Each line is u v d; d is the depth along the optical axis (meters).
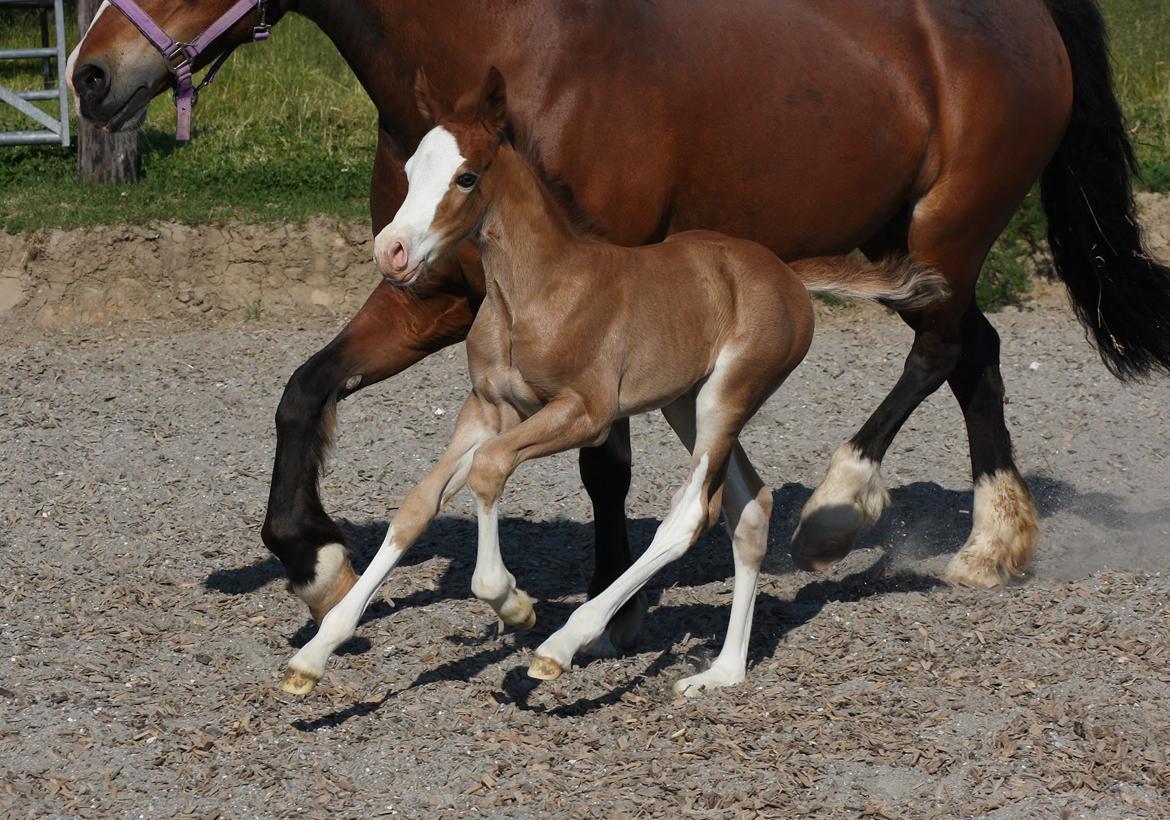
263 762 5.31
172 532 8.15
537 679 5.66
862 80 7.02
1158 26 19.02
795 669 6.21
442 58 6.25
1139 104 17.16
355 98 17.59
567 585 7.48
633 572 5.59
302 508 6.26
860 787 5.13
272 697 5.88
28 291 13.26
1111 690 5.88
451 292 6.34
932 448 10.20
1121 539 8.28
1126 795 5.03
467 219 5.23
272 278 13.90
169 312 13.61
